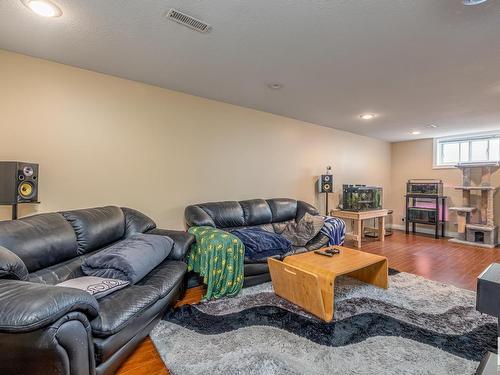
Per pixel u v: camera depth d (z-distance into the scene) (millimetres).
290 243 3176
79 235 2033
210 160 3559
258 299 2500
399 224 6504
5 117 2273
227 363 1620
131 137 2928
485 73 2619
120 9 1705
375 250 4449
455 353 1722
